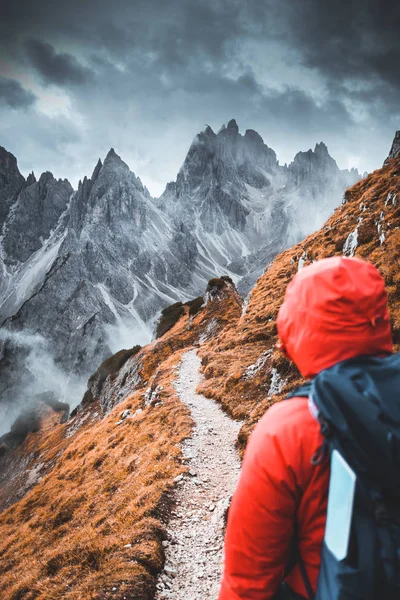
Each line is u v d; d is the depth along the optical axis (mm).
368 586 1501
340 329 1822
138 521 10773
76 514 16812
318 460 1674
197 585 8250
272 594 1860
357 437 1529
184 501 12047
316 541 1790
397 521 1523
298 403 1906
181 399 26781
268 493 1760
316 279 1939
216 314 65562
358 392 1615
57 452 61875
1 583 12602
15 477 67000
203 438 18203
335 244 41188
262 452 1825
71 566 9602
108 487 17469
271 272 56000
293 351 2031
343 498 1594
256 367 25812
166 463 15109
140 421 25734
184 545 9734
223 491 12766
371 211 36062
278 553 1820
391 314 17531
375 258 23750
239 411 21406
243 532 1836
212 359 34125
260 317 40969
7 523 24438
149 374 57469
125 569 8281
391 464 1504
